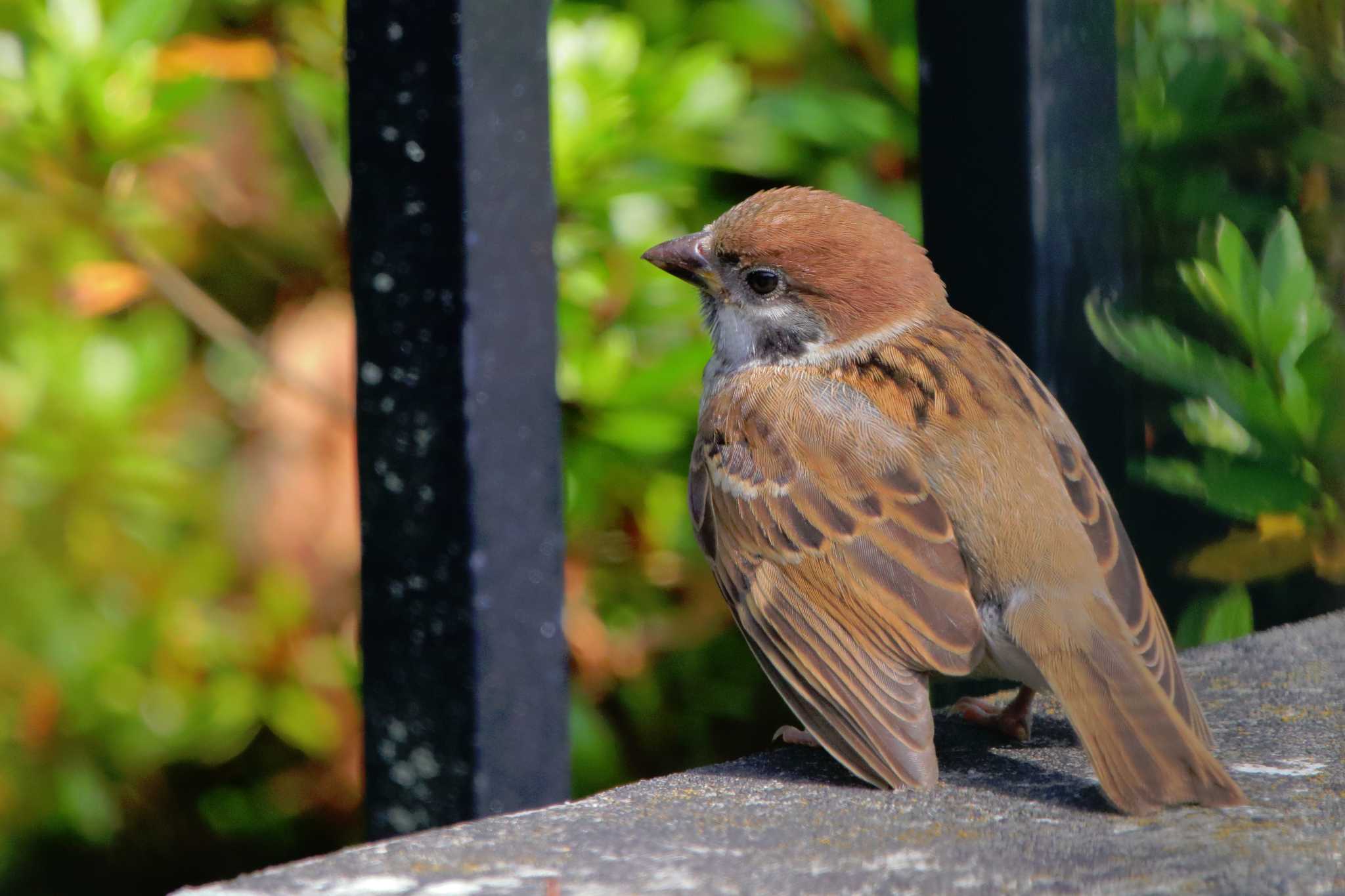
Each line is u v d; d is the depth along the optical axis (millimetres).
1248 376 6840
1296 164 8320
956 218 6875
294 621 9656
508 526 5520
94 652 9438
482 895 4129
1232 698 6012
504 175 5438
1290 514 7309
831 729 5641
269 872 4285
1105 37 6910
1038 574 5789
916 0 6879
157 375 9430
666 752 9891
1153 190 8297
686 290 8914
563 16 9281
